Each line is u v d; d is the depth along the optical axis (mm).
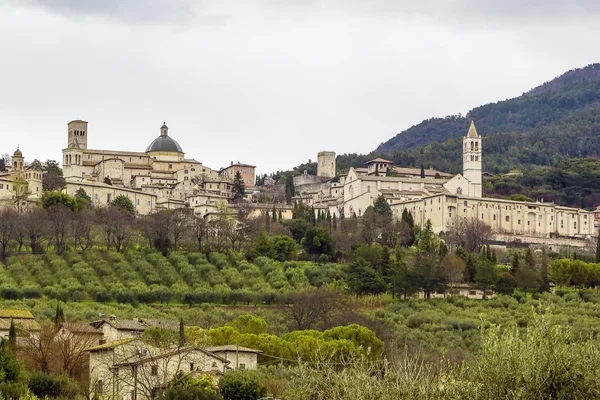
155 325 173375
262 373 146250
